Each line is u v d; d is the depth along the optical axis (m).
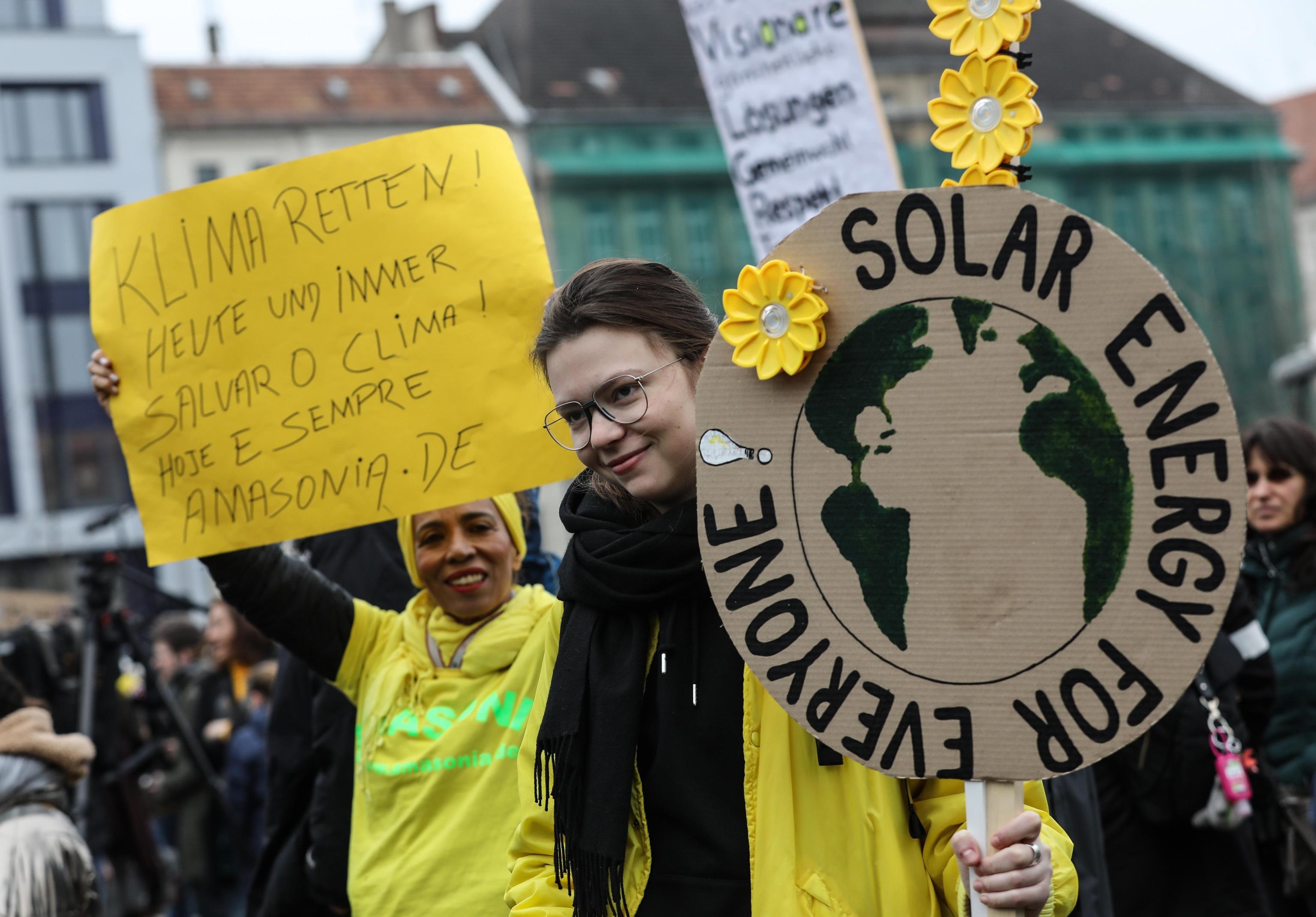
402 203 3.75
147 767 8.38
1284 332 49.53
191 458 3.85
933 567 2.36
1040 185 47.81
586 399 2.65
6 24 39.56
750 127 6.27
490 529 3.83
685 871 2.60
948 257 2.34
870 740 2.39
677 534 2.64
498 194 3.72
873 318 2.38
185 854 9.02
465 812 3.60
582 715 2.68
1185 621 2.23
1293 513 5.76
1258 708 5.06
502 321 3.67
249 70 42.66
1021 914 2.34
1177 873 4.86
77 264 39.62
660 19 46.19
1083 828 4.06
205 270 3.88
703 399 2.46
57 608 21.98
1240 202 49.94
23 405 38.81
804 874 2.53
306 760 4.85
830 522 2.40
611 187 43.22
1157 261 48.97
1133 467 2.26
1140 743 4.74
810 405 2.41
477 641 3.74
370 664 3.92
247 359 3.82
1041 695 2.30
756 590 2.44
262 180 3.84
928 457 2.36
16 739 4.11
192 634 11.19
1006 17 2.31
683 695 2.63
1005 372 2.32
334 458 3.74
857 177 6.09
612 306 2.63
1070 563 2.29
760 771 2.57
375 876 3.67
